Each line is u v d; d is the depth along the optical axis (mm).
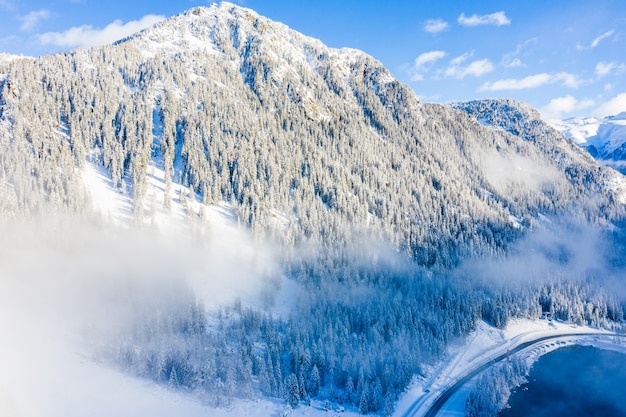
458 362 139250
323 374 118375
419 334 137500
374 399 108625
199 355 109562
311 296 146750
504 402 119062
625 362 148500
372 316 143500
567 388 130250
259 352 120938
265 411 102062
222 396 100062
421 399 118375
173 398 97312
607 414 116750
